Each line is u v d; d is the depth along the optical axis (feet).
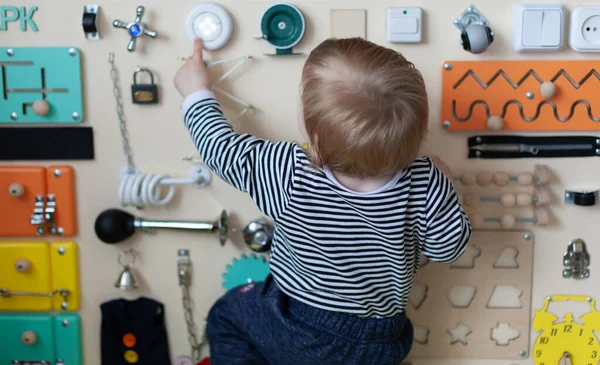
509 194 3.64
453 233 3.12
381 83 2.84
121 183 3.56
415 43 3.57
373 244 3.10
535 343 3.85
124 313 3.84
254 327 3.49
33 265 3.78
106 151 3.70
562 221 3.74
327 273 3.17
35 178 3.69
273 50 3.58
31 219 3.68
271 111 3.64
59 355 3.89
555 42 3.48
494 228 3.74
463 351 3.86
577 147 3.65
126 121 3.67
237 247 3.80
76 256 3.80
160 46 3.59
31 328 3.84
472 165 3.69
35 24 3.59
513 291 3.80
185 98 3.40
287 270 3.32
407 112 2.85
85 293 3.85
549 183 3.69
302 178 3.06
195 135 3.26
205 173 3.71
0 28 3.59
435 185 3.11
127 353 3.88
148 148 3.70
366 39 3.57
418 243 3.23
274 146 3.16
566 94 3.60
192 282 3.84
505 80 3.59
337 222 3.06
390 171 2.98
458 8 3.55
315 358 3.28
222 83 3.61
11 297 3.83
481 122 3.62
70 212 3.73
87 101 3.66
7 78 3.61
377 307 3.26
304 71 3.03
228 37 3.54
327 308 3.23
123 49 3.60
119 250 3.80
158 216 3.78
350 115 2.82
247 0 3.55
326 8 3.54
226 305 3.66
